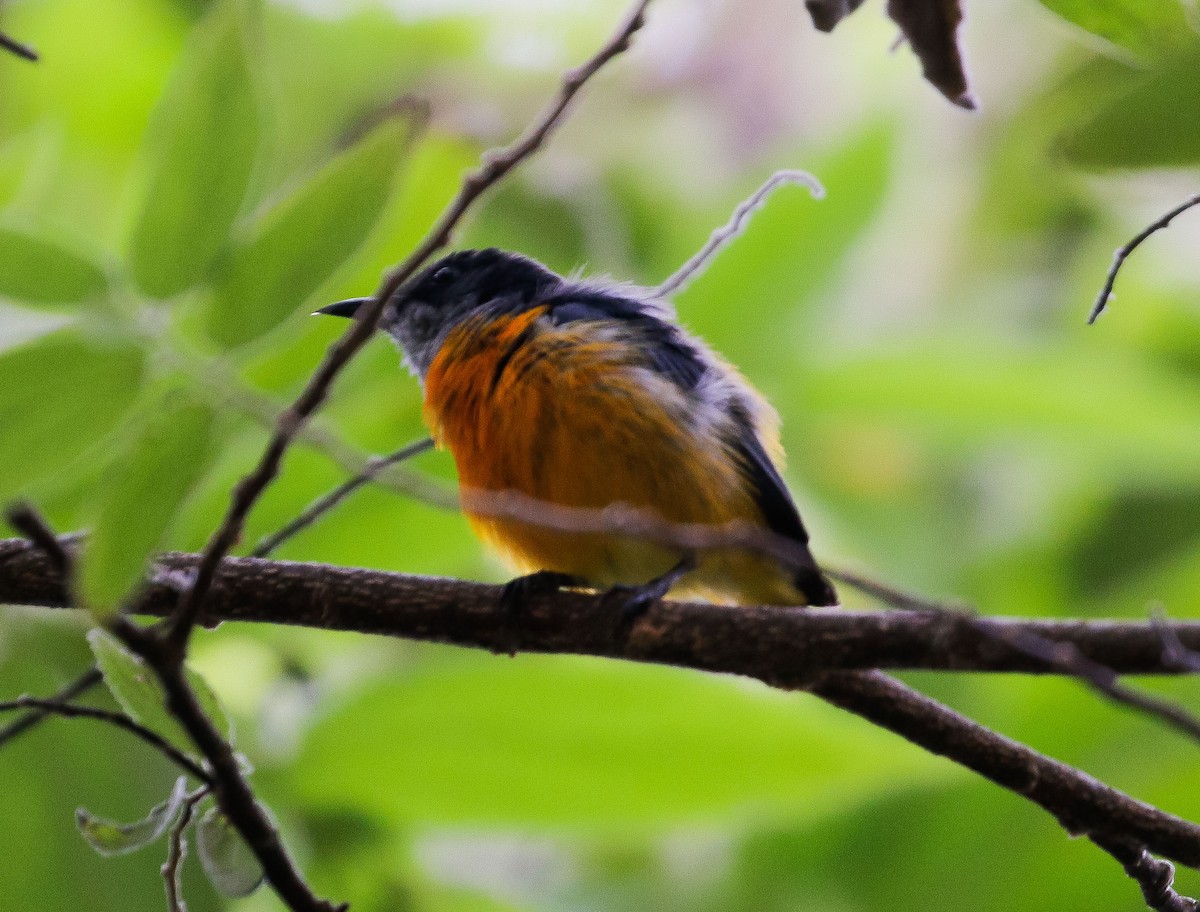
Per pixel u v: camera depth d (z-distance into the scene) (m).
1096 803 7.82
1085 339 15.62
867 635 7.43
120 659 6.47
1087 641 6.86
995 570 15.00
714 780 9.61
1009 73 15.41
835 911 12.48
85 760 9.19
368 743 9.68
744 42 15.70
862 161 13.38
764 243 13.14
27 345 4.95
